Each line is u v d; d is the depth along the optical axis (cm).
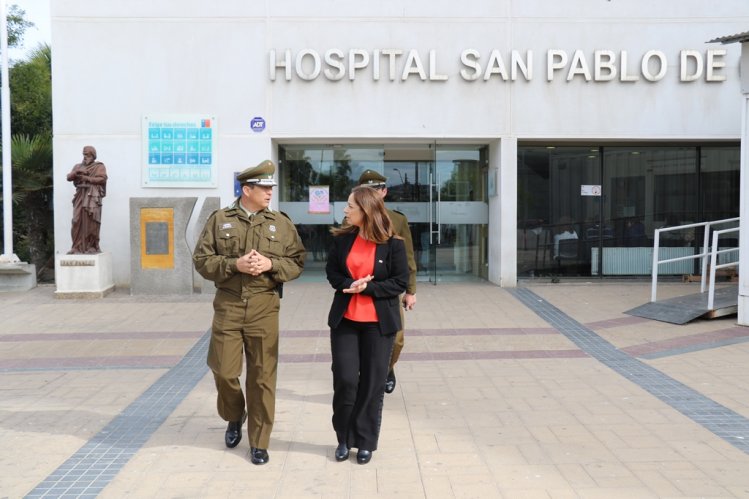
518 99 1287
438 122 1291
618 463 451
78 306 1115
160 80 1281
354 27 1282
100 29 1275
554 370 709
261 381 455
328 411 577
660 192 1402
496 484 420
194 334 907
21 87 1850
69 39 1273
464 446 486
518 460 459
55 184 1282
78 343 856
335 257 466
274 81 1285
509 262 1305
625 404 584
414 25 1281
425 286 1326
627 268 1407
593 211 1397
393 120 1290
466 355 781
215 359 459
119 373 712
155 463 459
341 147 1396
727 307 943
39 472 444
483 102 1288
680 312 951
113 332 922
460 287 1310
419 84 1287
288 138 1302
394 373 691
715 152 1402
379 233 455
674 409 568
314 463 457
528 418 548
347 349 458
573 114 1288
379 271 454
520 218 1388
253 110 1287
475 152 1416
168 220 1205
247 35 1280
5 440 505
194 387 657
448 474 436
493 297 1187
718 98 1288
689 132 1291
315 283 1364
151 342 860
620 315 1002
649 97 1288
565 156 1388
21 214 1683
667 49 1285
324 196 1397
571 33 1283
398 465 452
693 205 1405
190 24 1277
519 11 1279
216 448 488
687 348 791
